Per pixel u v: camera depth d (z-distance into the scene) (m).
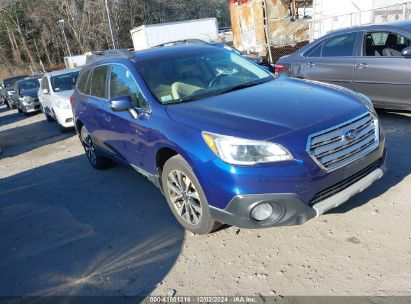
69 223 4.64
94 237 4.19
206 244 3.69
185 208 3.81
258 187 3.08
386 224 3.53
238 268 3.29
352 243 3.36
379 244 3.29
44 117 14.88
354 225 3.59
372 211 3.76
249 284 3.09
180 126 3.59
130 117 4.38
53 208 5.21
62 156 8.06
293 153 3.06
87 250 3.95
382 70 6.11
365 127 3.48
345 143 3.27
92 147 6.27
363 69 6.39
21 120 15.81
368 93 6.43
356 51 6.58
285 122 3.24
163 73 4.42
